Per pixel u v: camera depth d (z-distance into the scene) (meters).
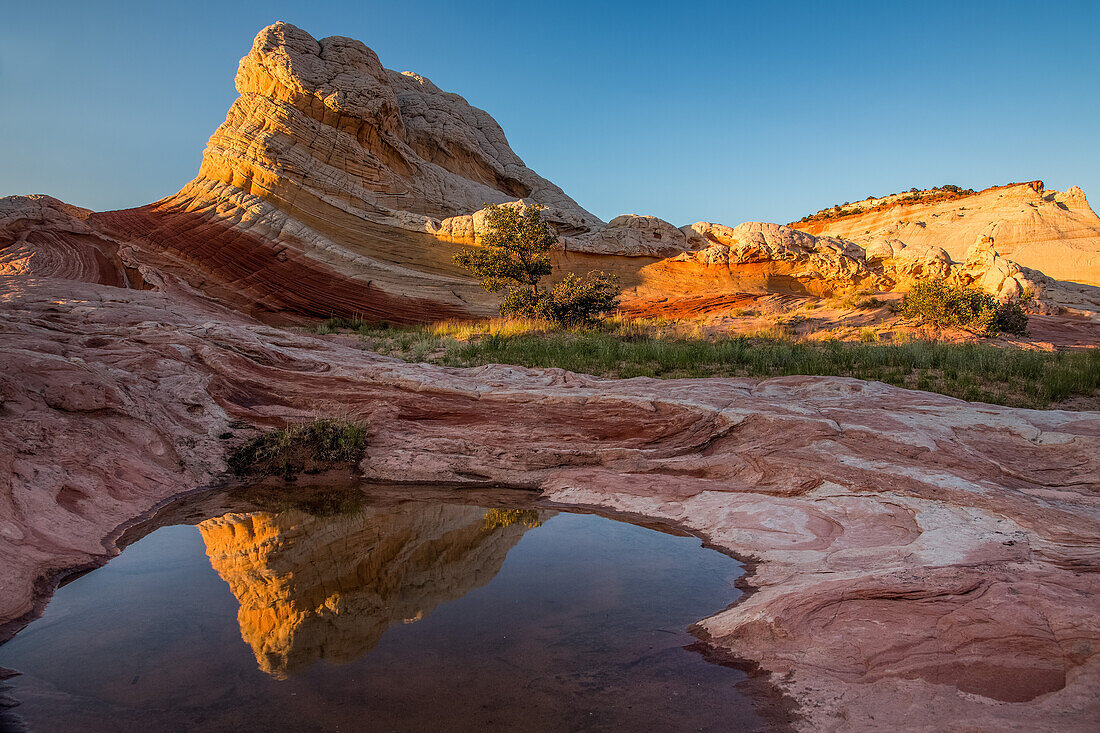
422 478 8.41
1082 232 76.19
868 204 100.25
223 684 3.21
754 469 7.29
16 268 20.03
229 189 26.98
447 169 39.28
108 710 2.97
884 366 12.86
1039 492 6.05
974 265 33.53
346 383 10.30
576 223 36.06
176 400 9.45
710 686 3.19
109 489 6.81
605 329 21.72
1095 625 3.19
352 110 29.16
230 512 6.94
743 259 34.72
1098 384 10.45
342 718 2.87
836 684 3.11
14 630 3.96
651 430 8.66
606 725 2.82
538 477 8.23
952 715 2.75
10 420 6.79
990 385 10.98
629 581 4.79
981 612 3.49
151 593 4.54
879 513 5.75
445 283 28.08
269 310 24.69
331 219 27.97
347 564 5.20
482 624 3.96
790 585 4.44
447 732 2.74
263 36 29.00
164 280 22.75
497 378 11.23
